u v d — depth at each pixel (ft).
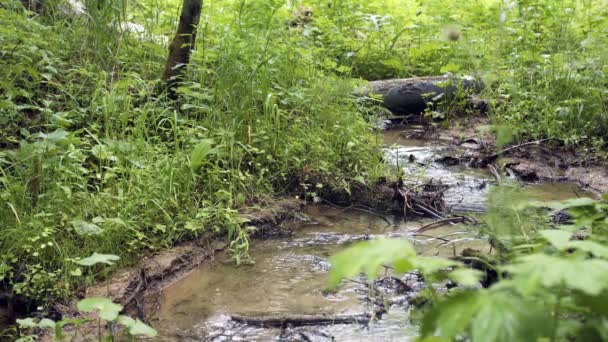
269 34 19.07
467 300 4.66
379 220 16.01
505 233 8.66
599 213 8.15
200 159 14.66
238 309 11.44
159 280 12.47
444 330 4.56
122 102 16.66
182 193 14.60
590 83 22.88
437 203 16.61
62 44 18.88
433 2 34.01
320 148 17.85
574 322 5.54
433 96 26.37
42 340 10.10
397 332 10.41
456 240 14.25
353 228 15.47
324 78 20.65
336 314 11.10
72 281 11.62
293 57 20.67
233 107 17.31
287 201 16.39
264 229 15.11
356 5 32.68
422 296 9.96
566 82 23.24
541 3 28.12
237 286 12.42
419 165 20.33
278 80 19.61
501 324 4.42
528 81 24.93
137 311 11.32
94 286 11.74
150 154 15.24
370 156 18.72
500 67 22.77
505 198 8.68
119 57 18.83
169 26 23.27
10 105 14.47
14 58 17.15
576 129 21.74
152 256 13.01
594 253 5.63
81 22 20.17
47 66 17.04
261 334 10.55
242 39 19.01
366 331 10.49
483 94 25.12
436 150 22.16
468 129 24.12
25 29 18.37
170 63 18.40
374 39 31.32
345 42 29.12
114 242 12.66
